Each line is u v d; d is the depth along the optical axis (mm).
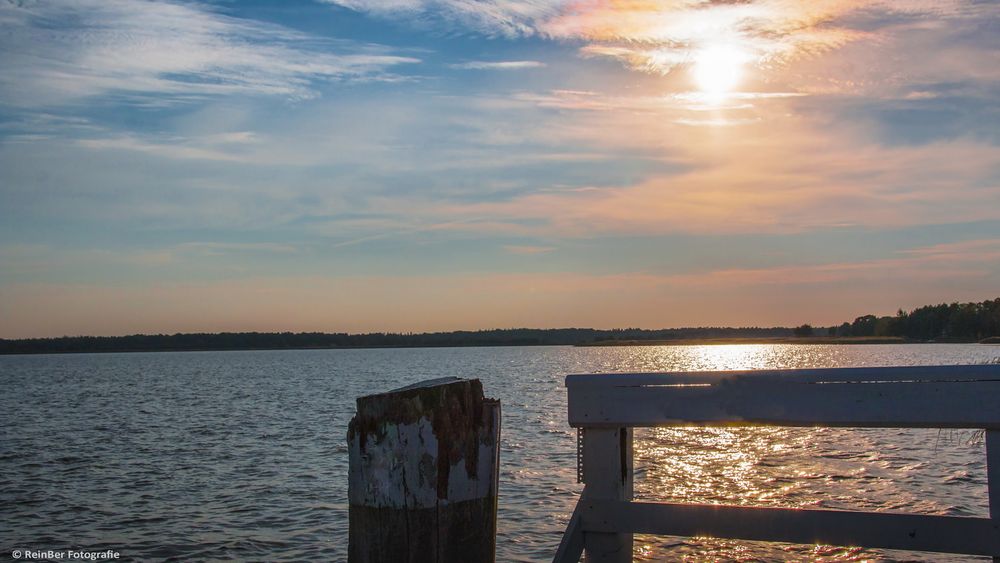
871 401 3518
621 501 3848
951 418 3404
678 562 11430
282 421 36938
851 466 19328
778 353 184250
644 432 26328
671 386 3785
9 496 17891
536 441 26031
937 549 3424
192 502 17000
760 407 3660
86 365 180125
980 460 19656
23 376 112562
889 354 147375
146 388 73438
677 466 19719
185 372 121562
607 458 3908
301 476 20156
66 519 15461
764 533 3627
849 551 11758
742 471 18938
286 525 14742
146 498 17516
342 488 18266
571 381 3926
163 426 35500
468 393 3391
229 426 34812
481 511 3400
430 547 3254
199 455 24891
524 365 129000
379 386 72938
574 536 3893
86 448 27422
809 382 3604
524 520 14422
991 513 3375
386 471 3287
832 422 3562
